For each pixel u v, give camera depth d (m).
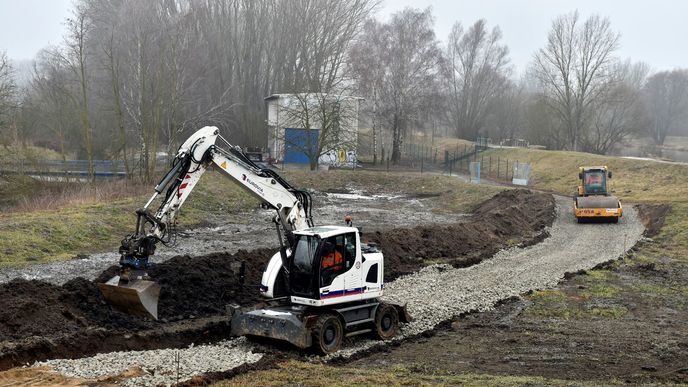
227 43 71.38
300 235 14.55
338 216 38.53
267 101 66.94
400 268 23.92
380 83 69.56
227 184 42.88
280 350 14.27
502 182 60.62
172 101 46.09
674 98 112.31
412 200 47.81
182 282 18.39
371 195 50.38
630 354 14.89
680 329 17.44
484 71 99.06
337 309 14.53
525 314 18.83
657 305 20.36
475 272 24.00
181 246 26.94
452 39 100.56
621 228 34.97
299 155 64.50
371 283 15.24
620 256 27.89
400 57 70.00
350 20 74.44
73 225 27.50
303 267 14.35
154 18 54.72
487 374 13.05
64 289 16.36
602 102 78.56
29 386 10.93
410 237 27.31
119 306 14.32
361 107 71.06
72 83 46.38
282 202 15.86
